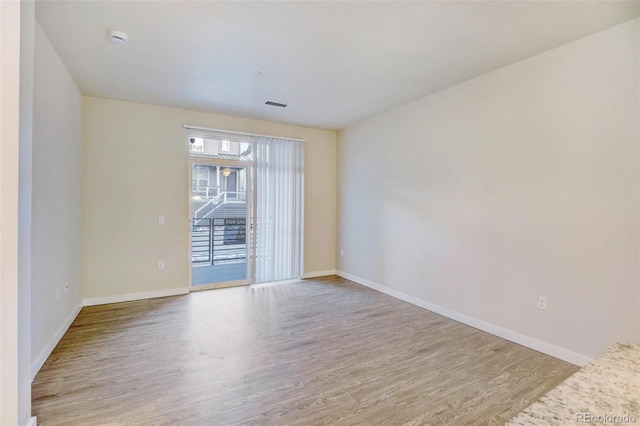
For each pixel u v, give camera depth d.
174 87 3.49
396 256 4.25
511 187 2.91
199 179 4.54
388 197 4.40
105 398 2.01
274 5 2.05
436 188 3.66
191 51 2.69
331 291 4.53
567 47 2.52
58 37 2.46
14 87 1.41
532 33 2.37
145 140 4.09
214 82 3.36
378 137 4.57
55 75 2.68
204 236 4.61
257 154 4.84
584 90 2.42
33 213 2.22
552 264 2.63
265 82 3.36
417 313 3.65
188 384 2.18
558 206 2.58
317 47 2.61
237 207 4.80
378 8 2.08
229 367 2.41
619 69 2.24
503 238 2.98
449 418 1.85
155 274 4.18
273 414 1.88
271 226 4.97
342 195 5.38
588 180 2.41
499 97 2.99
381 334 3.06
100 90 3.59
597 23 2.23
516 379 2.27
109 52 2.70
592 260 2.40
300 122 4.95
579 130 2.45
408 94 3.69
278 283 4.94
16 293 1.44
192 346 2.76
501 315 3.00
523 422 0.61
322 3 2.03
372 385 2.19
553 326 2.62
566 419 0.61
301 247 5.21
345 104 4.06
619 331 2.27
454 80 3.28
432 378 2.28
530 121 2.76
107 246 3.90
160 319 3.39
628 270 2.22
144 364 2.44
